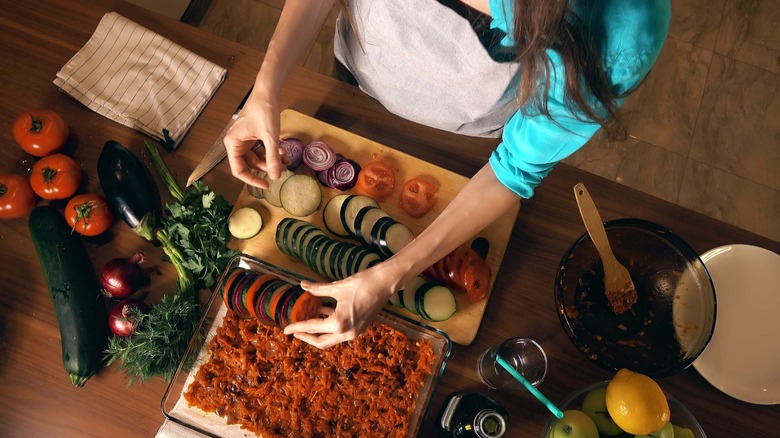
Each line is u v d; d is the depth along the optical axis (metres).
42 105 1.53
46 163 1.43
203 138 1.54
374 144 1.54
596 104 0.93
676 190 2.74
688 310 1.36
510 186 1.16
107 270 1.38
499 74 1.18
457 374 1.42
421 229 1.53
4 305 1.41
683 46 2.92
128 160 1.44
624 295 1.38
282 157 1.36
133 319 1.35
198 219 1.42
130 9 1.59
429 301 1.39
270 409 1.36
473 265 1.43
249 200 1.50
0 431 1.35
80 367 1.34
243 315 1.37
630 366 1.35
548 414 1.40
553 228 1.52
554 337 1.45
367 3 1.19
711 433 1.38
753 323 1.43
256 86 1.25
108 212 1.44
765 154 2.82
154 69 1.55
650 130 2.80
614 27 0.86
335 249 1.41
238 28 2.81
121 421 1.37
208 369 1.37
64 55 1.55
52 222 1.42
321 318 1.30
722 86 2.88
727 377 1.39
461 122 1.48
